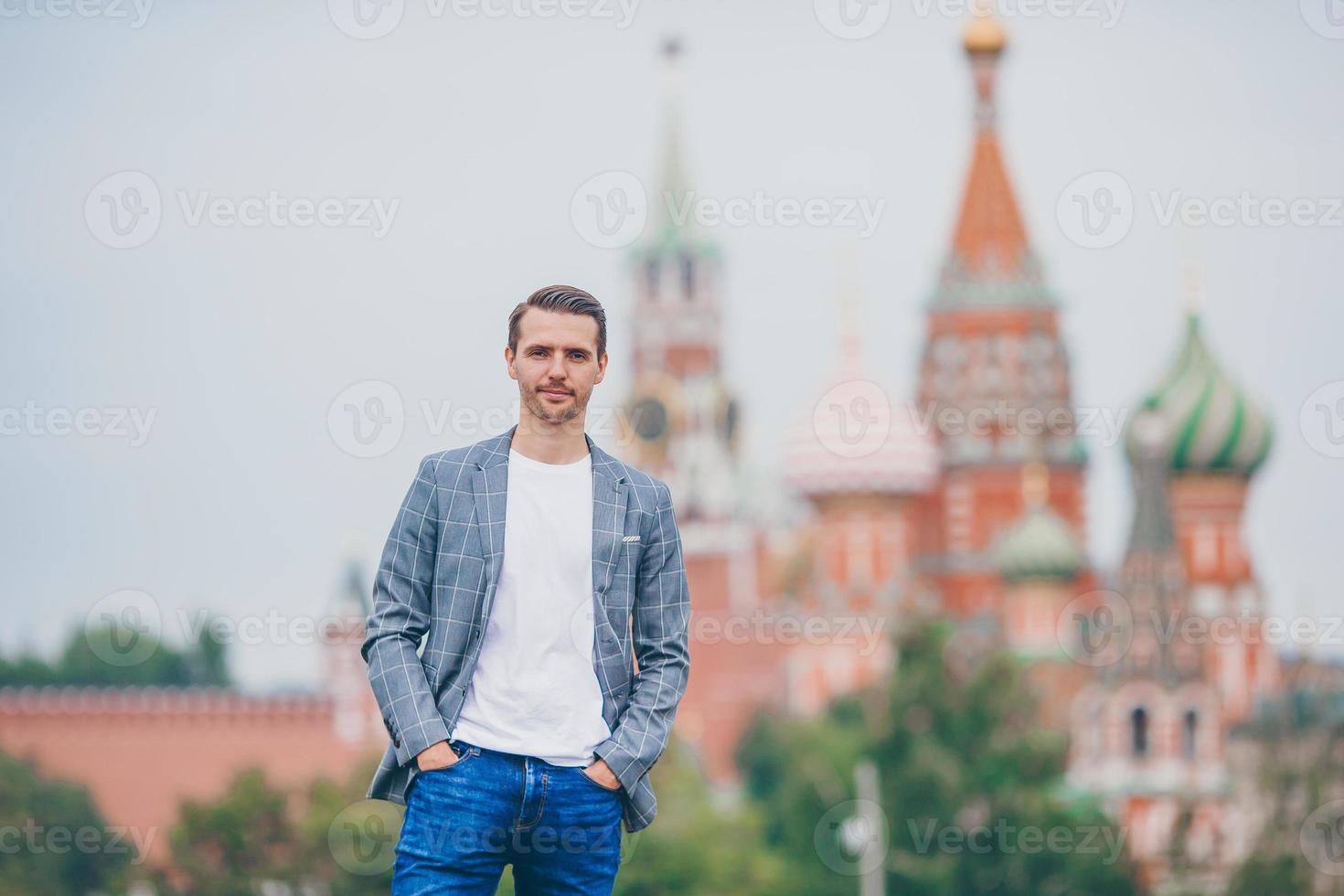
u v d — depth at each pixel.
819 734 77.69
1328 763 77.12
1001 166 100.31
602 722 6.07
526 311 6.18
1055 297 100.31
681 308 106.38
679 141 103.62
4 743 81.25
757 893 67.50
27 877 64.25
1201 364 92.12
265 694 84.12
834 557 100.69
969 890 66.69
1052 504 99.12
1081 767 79.94
